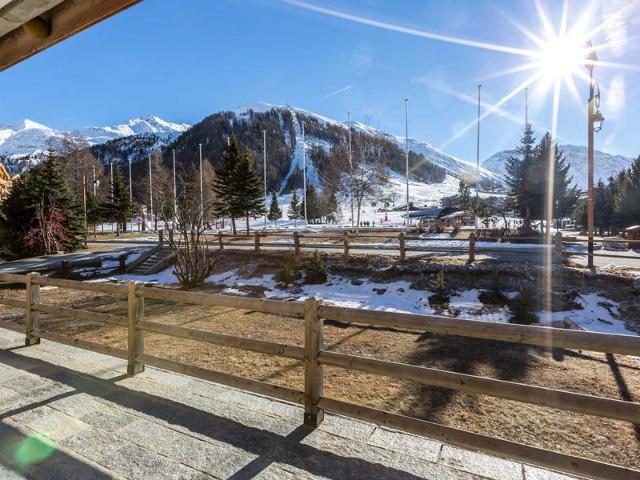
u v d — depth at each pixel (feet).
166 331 11.66
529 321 29.99
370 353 21.70
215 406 10.23
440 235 82.28
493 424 13.51
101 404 10.41
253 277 48.73
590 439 12.57
